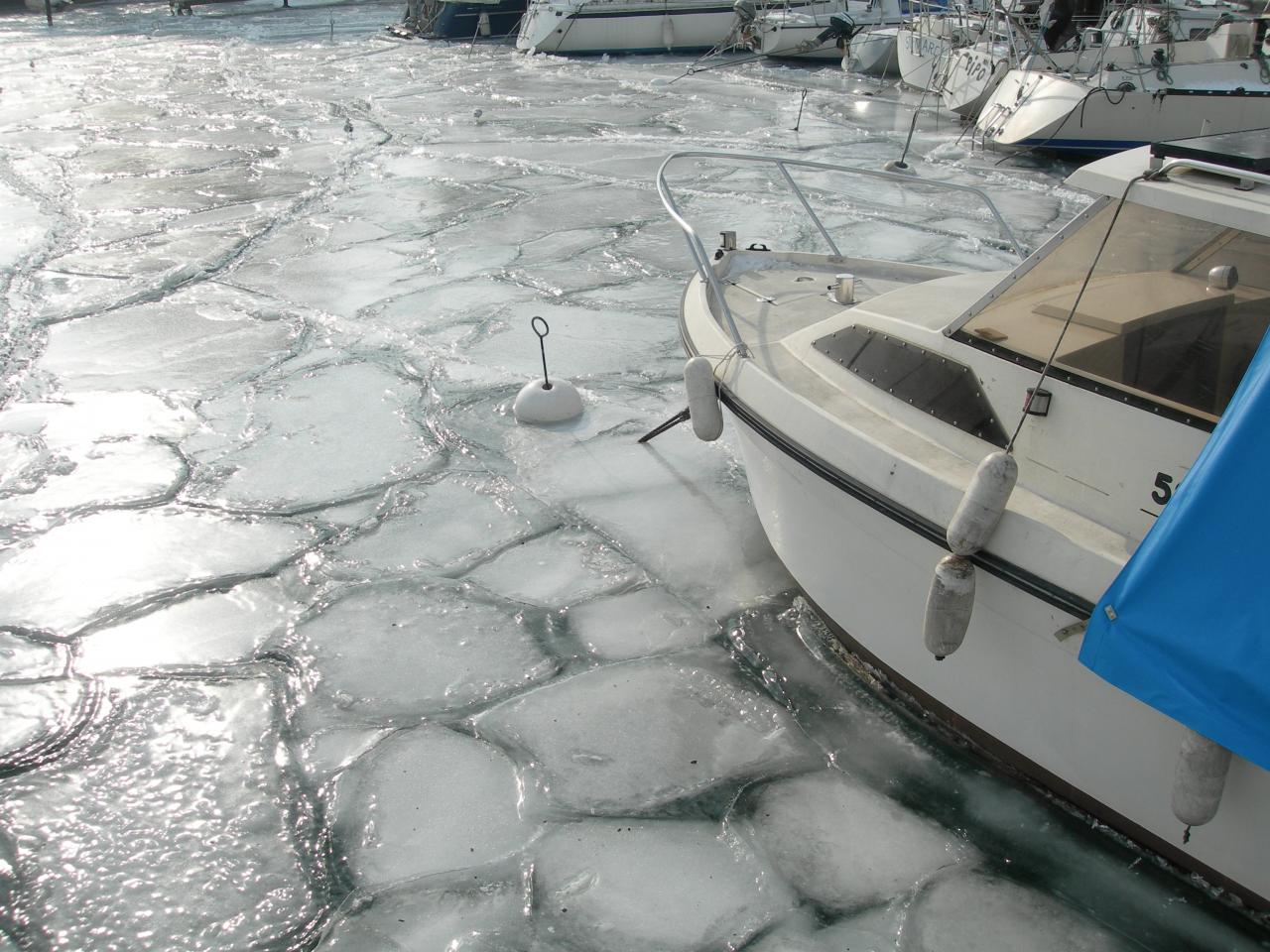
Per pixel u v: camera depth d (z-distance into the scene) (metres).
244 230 8.32
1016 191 9.76
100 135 12.27
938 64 14.03
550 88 16.19
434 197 9.45
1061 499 2.54
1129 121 10.59
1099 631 2.11
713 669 3.25
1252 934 2.36
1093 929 2.38
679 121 13.34
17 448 4.64
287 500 4.27
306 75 17.69
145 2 33.78
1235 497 1.92
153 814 2.70
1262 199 2.22
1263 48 10.52
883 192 9.65
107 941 2.34
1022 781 2.79
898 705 3.08
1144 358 2.39
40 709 3.07
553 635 3.43
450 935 2.36
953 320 2.89
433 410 5.12
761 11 19.39
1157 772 2.32
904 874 2.53
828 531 3.02
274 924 2.39
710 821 2.68
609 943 2.34
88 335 6.06
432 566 3.81
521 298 6.77
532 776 2.83
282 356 5.79
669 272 7.34
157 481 4.39
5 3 31.11
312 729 3.00
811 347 3.41
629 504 4.26
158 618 3.50
